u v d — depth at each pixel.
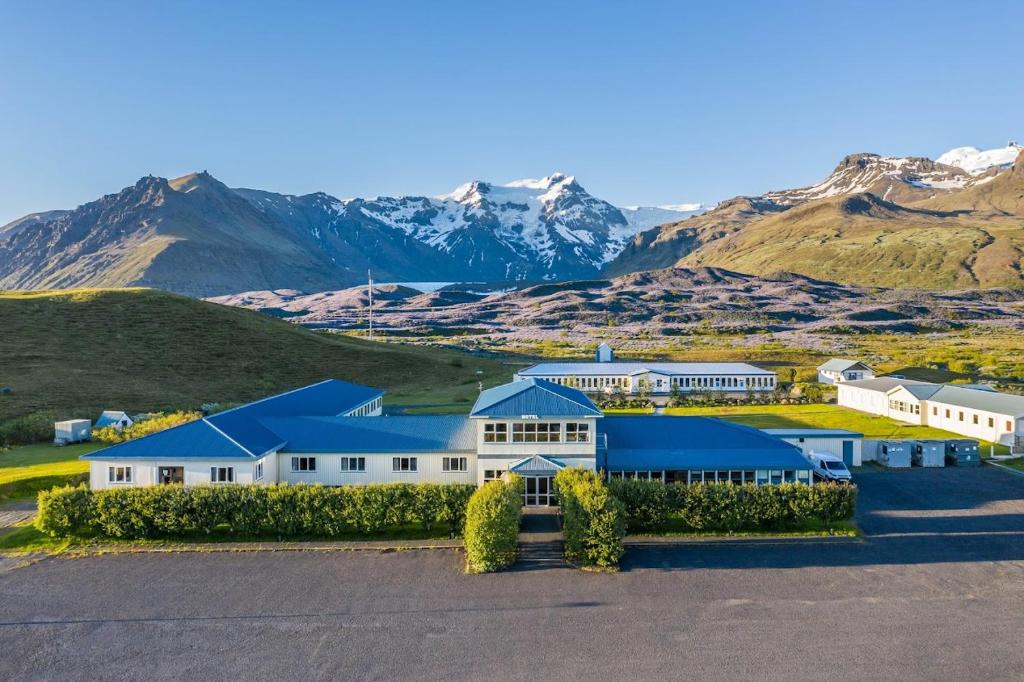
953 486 58.53
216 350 127.94
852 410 96.00
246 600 36.56
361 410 75.44
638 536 46.00
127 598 36.78
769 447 55.34
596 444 54.53
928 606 35.53
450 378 130.50
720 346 182.75
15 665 30.25
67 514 45.28
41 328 123.88
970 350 164.12
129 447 50.41
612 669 29.75
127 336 126.94
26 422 81.50
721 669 29.72
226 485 47.09
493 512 40.88
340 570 40.53
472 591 37.56
